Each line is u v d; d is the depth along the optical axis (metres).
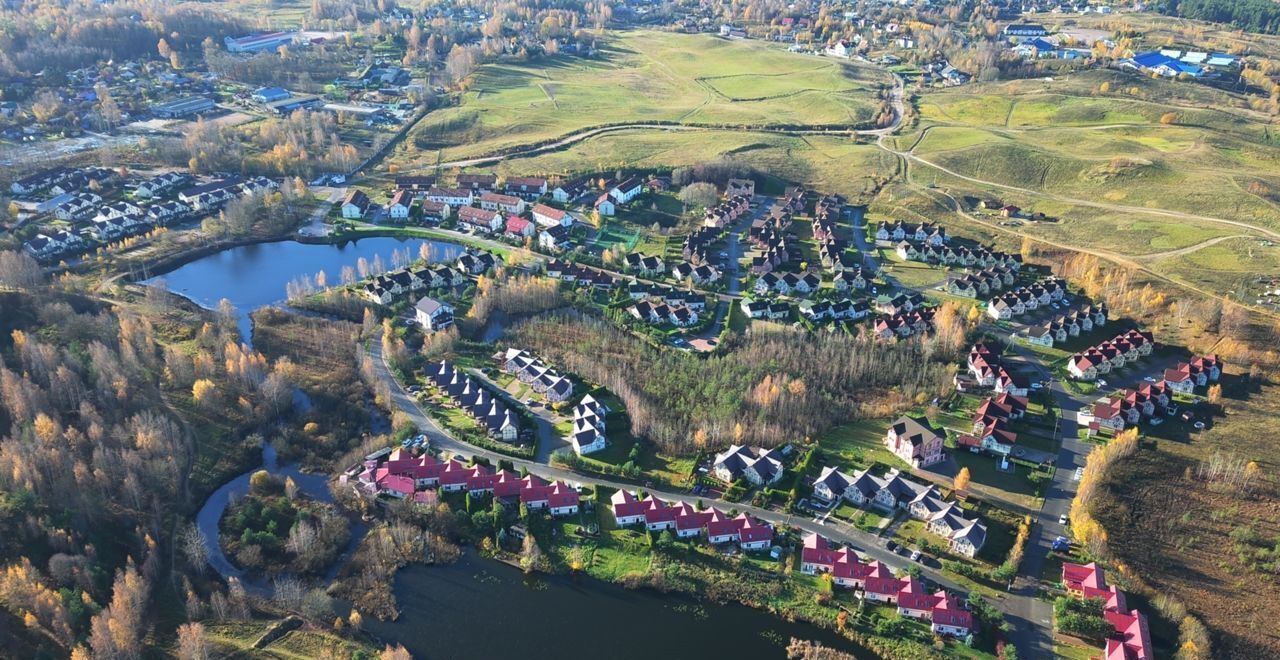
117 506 190.00
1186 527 190.38
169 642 160.62
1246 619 167.75
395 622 169.38
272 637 162.75
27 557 171.25
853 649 164.12
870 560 181.88
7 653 153.00
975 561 181.62
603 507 198.75
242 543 185.38
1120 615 164.12
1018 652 160.25
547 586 178.25
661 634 167.50
